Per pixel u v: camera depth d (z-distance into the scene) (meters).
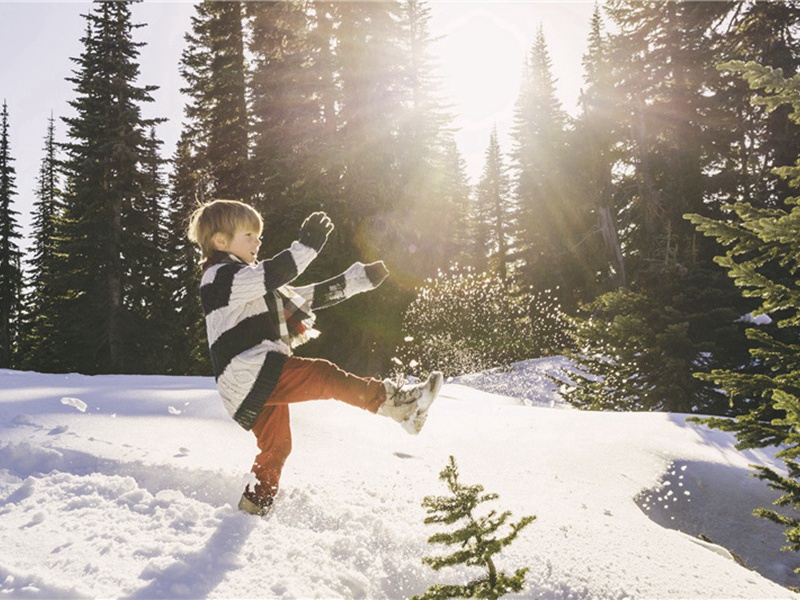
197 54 24.09
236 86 21.83
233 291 2.20
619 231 19.52
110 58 20.66
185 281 23.03
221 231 2.40
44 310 22.08
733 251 2.93
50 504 2.25
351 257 16.77
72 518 2.12
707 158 17.81
